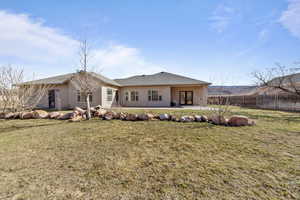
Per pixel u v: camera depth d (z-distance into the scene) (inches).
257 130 235.0
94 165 124.5
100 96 621.6
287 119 335.3
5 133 227.6
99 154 147.3
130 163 127.8
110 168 119.5
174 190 91.6
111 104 701.9
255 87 594.6
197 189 92.4
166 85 726.5
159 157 139.6
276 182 98.8
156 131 232.5
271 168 117.3
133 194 88.3
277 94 597.6
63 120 338.6
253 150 154.7
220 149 158.1
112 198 84.9
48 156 142.7
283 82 531.5
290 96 545.0
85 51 422.9
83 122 310.8
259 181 100.3
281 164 123.9
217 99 436.5
